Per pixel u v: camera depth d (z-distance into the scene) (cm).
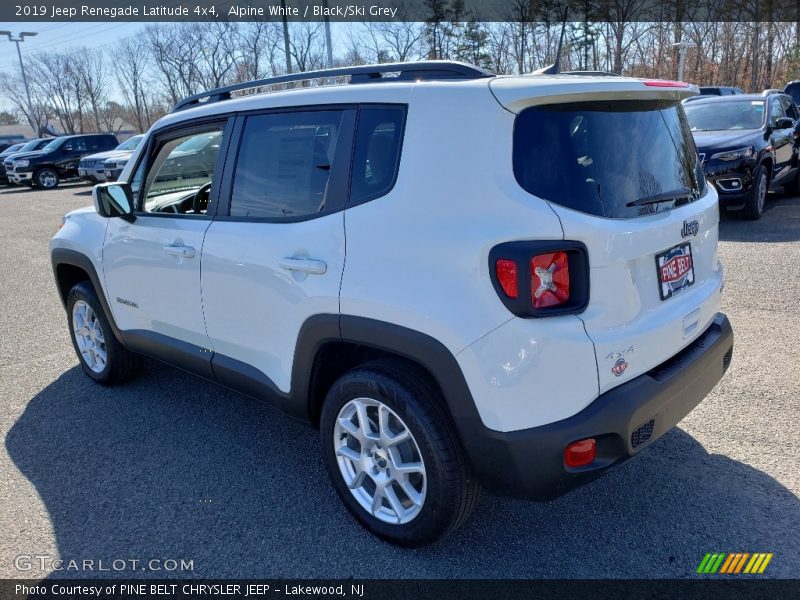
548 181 227
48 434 388
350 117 271
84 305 449
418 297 236
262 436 377
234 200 320
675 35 4000
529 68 3209
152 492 322
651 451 334
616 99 248
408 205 245
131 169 392
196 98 364
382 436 265
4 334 586
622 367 233
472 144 233
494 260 221
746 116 962
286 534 287
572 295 225
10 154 2492
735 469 314
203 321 339
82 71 5238
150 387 453
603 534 276
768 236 782
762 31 4109
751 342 461
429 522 255
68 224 445
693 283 279
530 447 225
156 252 358
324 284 266
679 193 270
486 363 224
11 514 308
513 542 274
